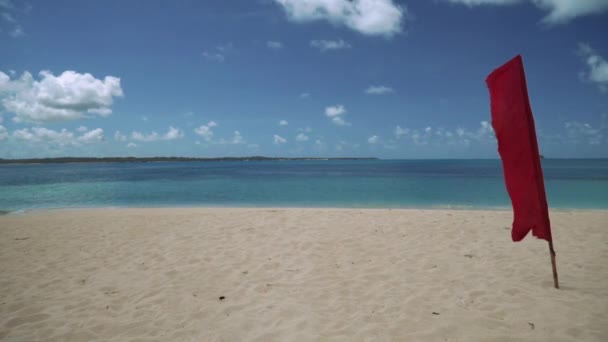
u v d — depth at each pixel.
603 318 3.64
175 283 5.07
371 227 8.62
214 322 3.88
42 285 5.11
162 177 42.09
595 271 5.14
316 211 11.55
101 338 3.61
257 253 6.49
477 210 12.06
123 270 5.72
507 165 4.40
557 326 3.50
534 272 5.17
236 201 17.31
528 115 4.18
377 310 4.02
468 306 4.04
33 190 24.62
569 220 9.23
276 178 37.69
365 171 57.28
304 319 3.86
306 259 6.07
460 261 5.80
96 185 28.91
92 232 8.74
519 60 4.17
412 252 6.38
